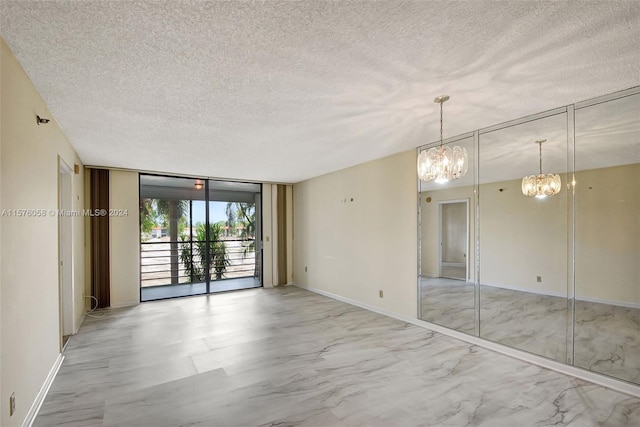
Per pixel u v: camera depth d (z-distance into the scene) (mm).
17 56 1844
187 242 6492
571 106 2799
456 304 3980
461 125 3301
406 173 4410
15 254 1850
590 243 2930
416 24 1584
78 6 1409
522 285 3430
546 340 3215
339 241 5715
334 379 2734
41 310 2385
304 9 1459
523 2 1421
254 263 7156
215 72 2078
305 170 5695
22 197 1993
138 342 3613
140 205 5742
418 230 4262
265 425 2096
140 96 2439
